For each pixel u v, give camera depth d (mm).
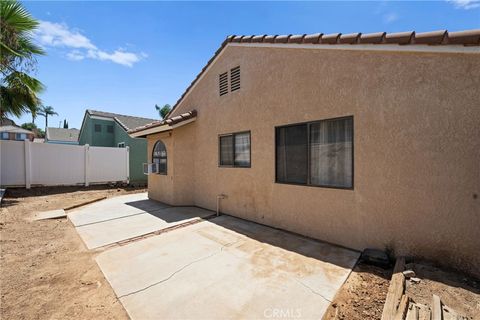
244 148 6547
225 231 5504
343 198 4375
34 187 12211
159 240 4984
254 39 5965
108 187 14047
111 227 6004
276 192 5633
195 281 3264
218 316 2523
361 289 2961
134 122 21422
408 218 3627
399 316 2209
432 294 2641
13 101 9688
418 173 3514
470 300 2510
